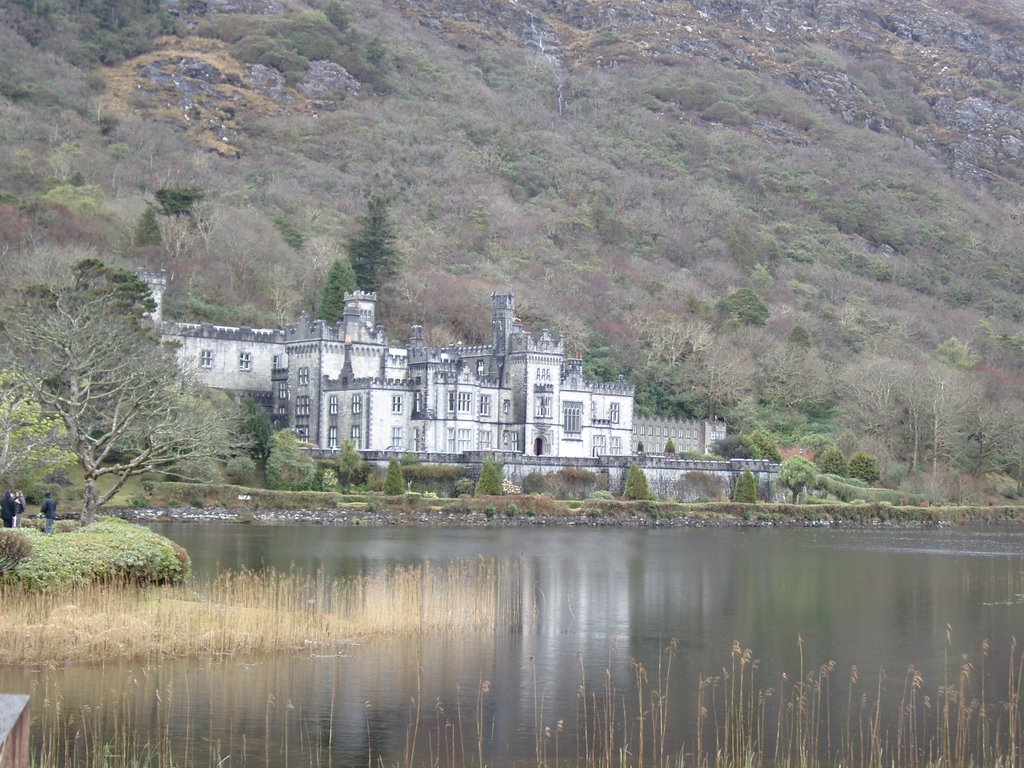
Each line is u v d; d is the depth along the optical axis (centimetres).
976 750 5441
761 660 7012
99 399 11712
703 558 12206
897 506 19725
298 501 15662
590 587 9612
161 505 14662
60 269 18200
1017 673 6856
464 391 19775
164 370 12031
